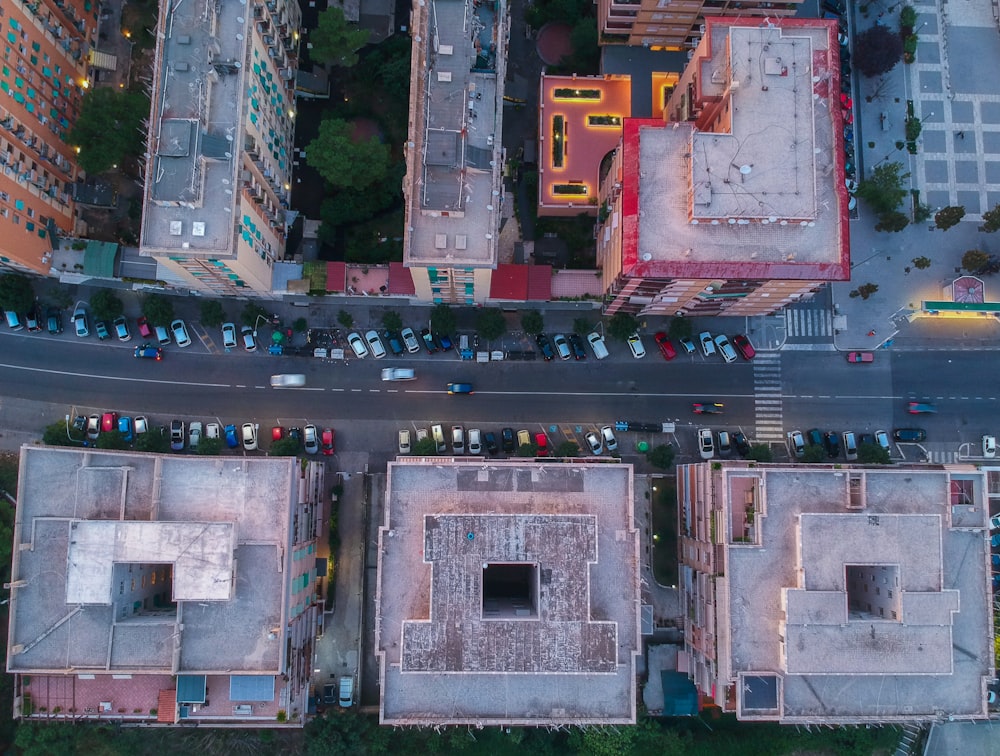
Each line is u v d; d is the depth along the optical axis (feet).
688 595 286.05
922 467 254.88
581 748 288.71
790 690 243.19
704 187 236.84
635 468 314.35
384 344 316.40
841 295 321.52
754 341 320.50
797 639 235.61
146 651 245.04
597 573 243.40
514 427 315.17
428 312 318.45
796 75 242.99
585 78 308.60
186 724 271.28
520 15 327.88
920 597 235.20
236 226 240.12
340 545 306.96
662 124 244.42
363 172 291.17
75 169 301.02
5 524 282.36
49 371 308.81
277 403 313.12
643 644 301.22
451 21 248.32
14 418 306.55
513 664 230.27
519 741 288.30
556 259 319.06
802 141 240.32
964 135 330.34
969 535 248.11
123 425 305.53
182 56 239.91
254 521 249.55
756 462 262.67
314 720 283.59
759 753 297.94
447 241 246.47
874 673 234.79
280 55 282.97
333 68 320.91
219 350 313.94
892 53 314.76
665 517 308.40
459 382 316.19
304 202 317.63
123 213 311.47
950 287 319.68
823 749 299.79
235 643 246.47
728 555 243.19
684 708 291.58
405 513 243.60
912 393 319.06
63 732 267.39
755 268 240.73
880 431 316.40
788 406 317.83
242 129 244.01
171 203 236.43
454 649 229.86
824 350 320.50
